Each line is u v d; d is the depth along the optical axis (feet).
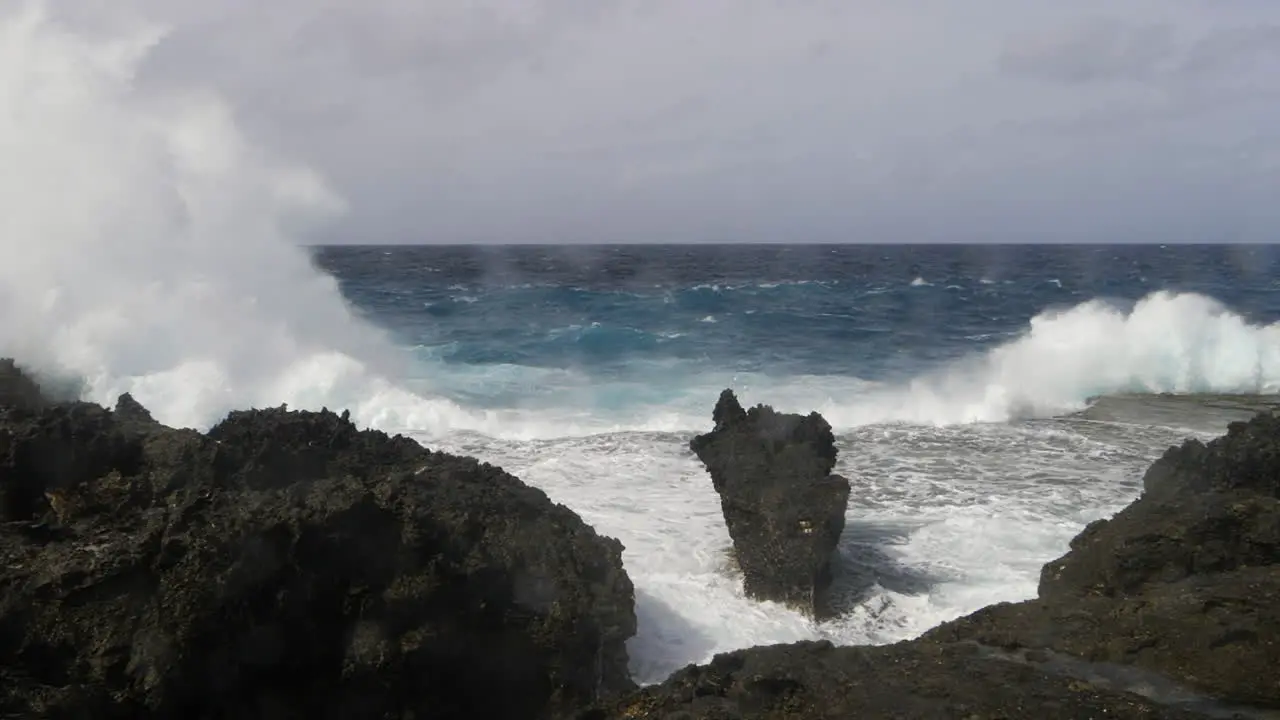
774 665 24.66
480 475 33.24
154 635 24.44
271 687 25.70
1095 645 25.49
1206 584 28.25
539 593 28.43
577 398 74.69
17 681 23.50
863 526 43.47
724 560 39.37
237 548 24.98
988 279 212.64
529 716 27.71
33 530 28.17
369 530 26.71
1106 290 175.11
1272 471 33.96
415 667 26.20
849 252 454.81
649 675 31.24
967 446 59.36
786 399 74.33
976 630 27.22
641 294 149.38
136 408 37.99
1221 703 22.72
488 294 150.10
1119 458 56.34
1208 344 82.23
